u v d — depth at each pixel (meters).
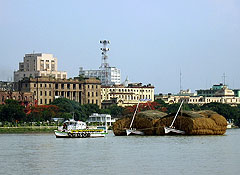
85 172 198.25
